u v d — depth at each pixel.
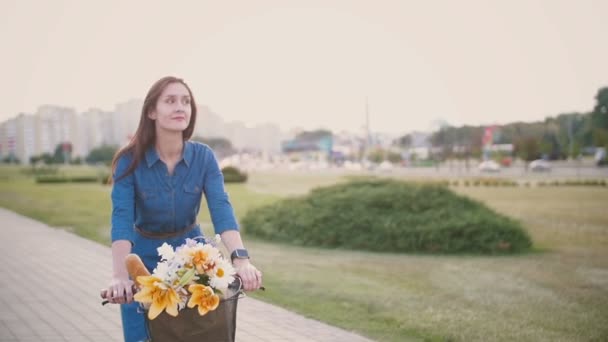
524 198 26.94
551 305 7.67
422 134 138.50
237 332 6.29
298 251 12.56
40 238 14.68
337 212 13.62
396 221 12.84
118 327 6.46
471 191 32.34
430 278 9.51
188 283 2.52
